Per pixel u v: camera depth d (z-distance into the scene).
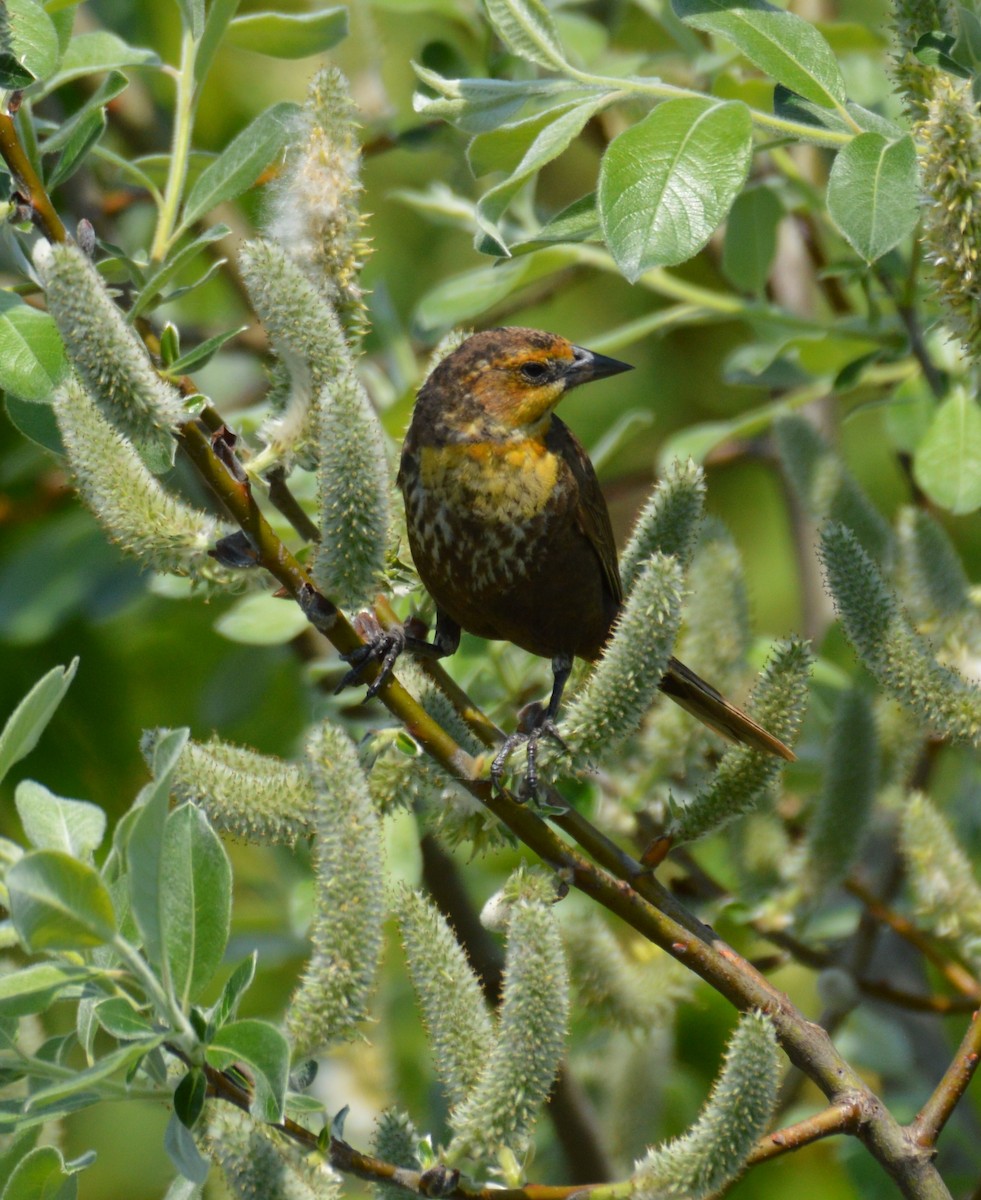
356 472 5.23
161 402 5.19
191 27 6.52
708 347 15.27
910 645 6.16
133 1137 11.59
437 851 9.39
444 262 14.40
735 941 8.52
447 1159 5.04
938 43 6.32
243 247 5.62
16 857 5.11
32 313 5.95
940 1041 9.95
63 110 11.26
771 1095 5.02
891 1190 8.80
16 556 10.98
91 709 11.16
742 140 5.45
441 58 10.66
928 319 9.35
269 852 11.10
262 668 10.91
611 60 11.41
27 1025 6.02
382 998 9.15
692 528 6.49
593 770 5.68
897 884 9.31
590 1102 9.48
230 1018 5.11
